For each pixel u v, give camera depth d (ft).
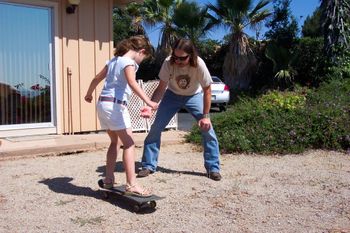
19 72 28.84
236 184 18.72
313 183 19.07
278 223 14.38
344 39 62.18
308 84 69.26
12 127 28.58
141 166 20.79
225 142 26.13
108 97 15.35
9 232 13.29
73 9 30.07
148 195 15.35
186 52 18.02
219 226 14.03
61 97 30.40
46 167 21.58
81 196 16.80
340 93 33.78
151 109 15.43
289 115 28.37
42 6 29.37
